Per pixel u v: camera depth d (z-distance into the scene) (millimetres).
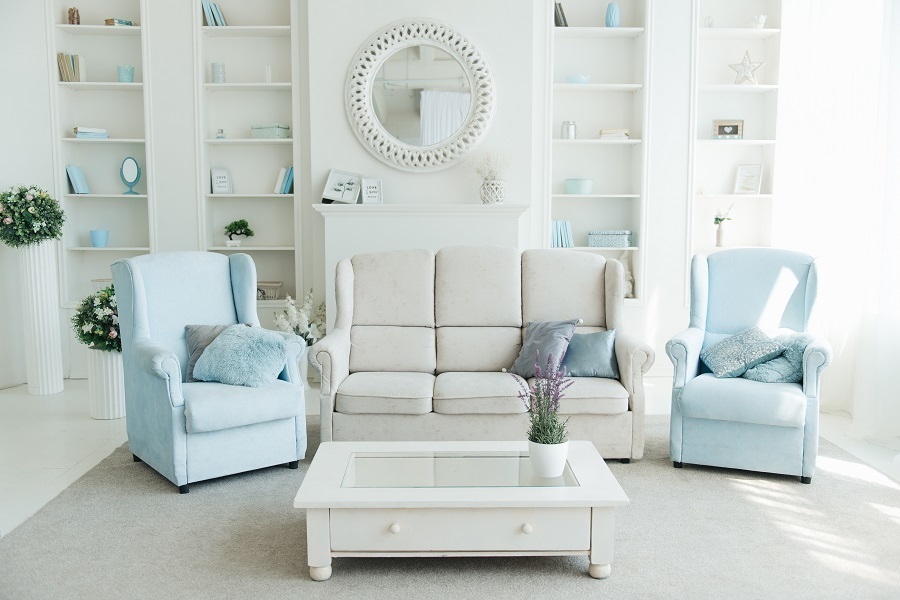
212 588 2582
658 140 5789
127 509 3285
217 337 3846
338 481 2729
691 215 5852
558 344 3992
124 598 2510
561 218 6125
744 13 6016
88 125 6039
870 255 4336
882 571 2693
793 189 5344
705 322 4152
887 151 4215
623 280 4223
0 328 5652
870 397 4328
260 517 3203
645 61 5719
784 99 5520
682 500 3371
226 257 4316
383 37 5434
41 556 2820
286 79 6016
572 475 2803
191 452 3459
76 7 5918
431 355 4289
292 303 5430
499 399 3758
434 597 2525
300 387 3834
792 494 3449
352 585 2609
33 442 4301
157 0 5715
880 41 4539
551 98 5754
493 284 4379
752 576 2656
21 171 5766
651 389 5562
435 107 5512
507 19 5473
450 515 2598
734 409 3568
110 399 4770
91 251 6113
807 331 3975
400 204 5371
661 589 2566
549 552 2633
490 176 5383
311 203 5902
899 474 3721
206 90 5961
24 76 5711
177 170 5840
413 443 3170
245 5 5992
